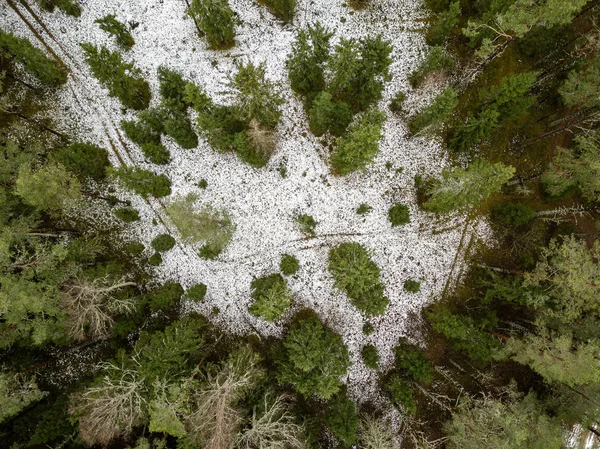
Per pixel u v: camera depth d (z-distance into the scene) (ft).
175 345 71.67
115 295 81.25
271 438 65.31
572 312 70.64
